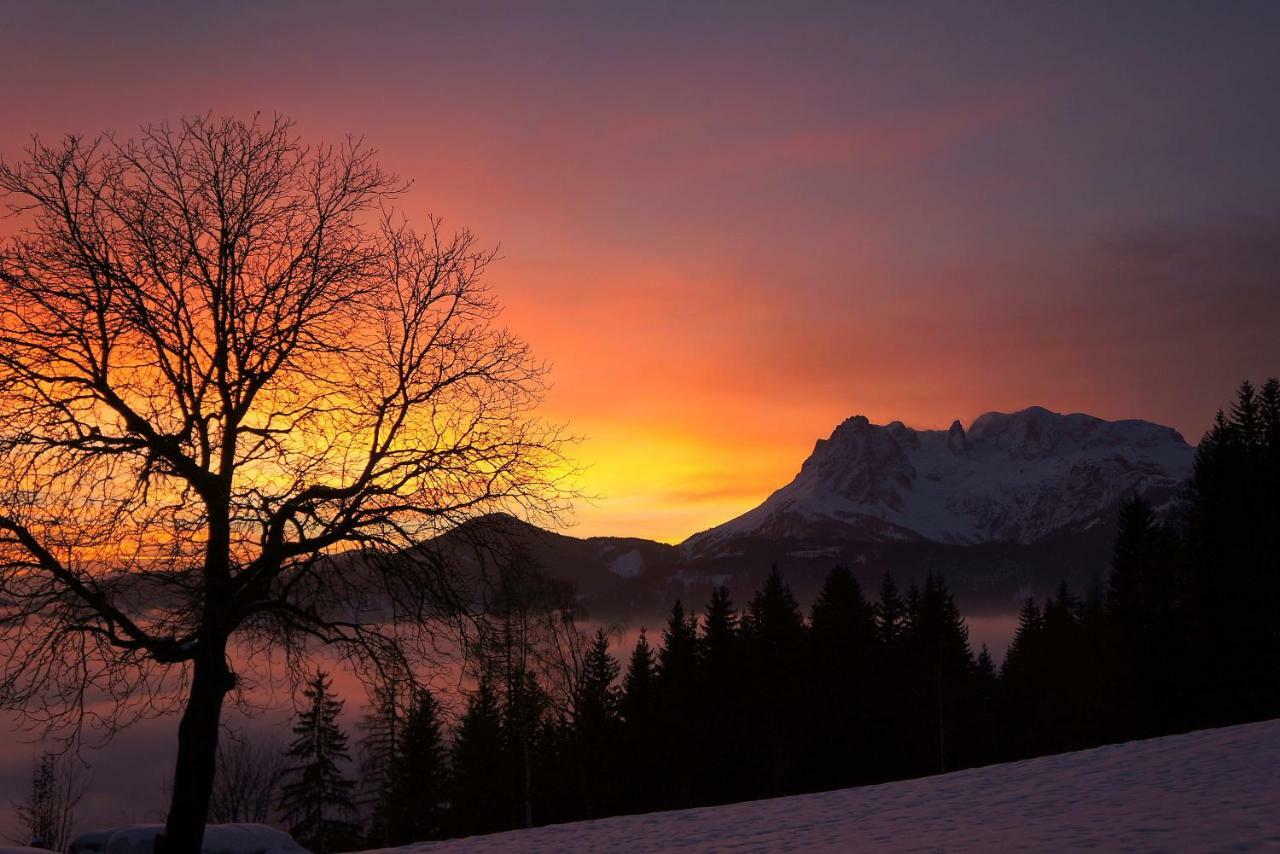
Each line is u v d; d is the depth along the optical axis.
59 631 12.77
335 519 14.11
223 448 14.11
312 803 48.56
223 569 13.76
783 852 12.68
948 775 20.38
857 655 64.44
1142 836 9.90
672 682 57.50
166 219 14.52
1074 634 76.56
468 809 45.50
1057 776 17.14
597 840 16.94
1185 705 47.41
